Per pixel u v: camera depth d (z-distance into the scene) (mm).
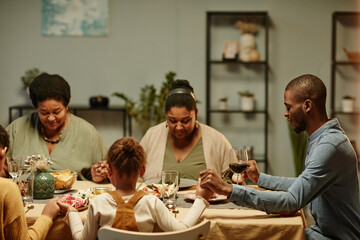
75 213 1830
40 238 1751
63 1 5051
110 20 5086
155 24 5078
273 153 5133
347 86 5066
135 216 1633
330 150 1836
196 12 5055
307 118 1949
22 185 2045
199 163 2605
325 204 1937
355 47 5027
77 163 2648
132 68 5109
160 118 4855
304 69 5055
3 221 1600
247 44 4930
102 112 5164
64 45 5098
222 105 4992
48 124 2541
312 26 5023
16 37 5094
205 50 5078
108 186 2408
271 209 1832
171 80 4719
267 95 4980
